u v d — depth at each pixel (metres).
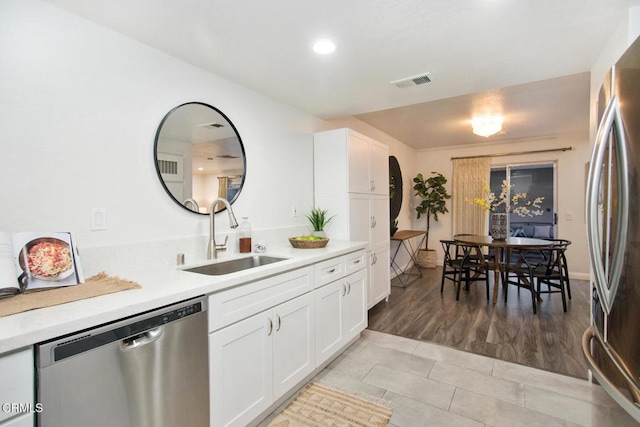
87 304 1.15
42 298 1.19
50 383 0.97
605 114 1.09
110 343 1.11
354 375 2.25
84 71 1.57
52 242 1.39
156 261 1.85
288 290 1.92
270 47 1.89
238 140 2.41
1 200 1.31
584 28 1.71
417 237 6.42
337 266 2.46
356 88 2.54
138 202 1.79
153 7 1.49
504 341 2.79
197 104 2.11
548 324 3.16
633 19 1.54
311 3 1.48
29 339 0.91
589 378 2.16
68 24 1.51
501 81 2.43
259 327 1.71
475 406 1.91
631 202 0.94
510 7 1.53
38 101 1.42
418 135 5.16
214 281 1.49
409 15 1.59
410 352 2.60
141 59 1.81
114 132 1.68
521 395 2.01
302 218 3.09
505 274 4.32
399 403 1.94
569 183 5.18
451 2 1.49
